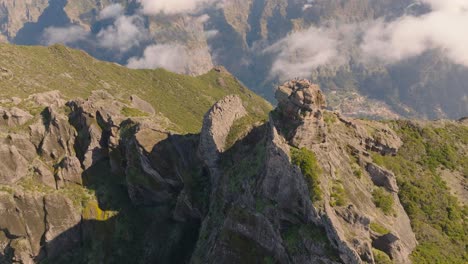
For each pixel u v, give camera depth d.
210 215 92.06
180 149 110.81
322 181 70.25
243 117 106.25
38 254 111.44
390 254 64.88
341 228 65.00
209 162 99.50
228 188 88.88
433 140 93.06
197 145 108.38
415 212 77.50
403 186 81.25
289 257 70.69
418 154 89.19
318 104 80.19
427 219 77.62
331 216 65.81
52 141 123.12
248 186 81.94
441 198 81.12
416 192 80.56
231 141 100.56
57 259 111.75
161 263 105.00
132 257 108.62
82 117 125.69
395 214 73.38
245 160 90.06
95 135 122.62
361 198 72.12
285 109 80.31
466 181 86.19
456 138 95.94
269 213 75.50
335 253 64.31
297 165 71.69
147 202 116.50
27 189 114.00
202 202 101.31
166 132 115.44
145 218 114.75
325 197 68.19
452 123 100.75
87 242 112.81
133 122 121.31
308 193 69.31
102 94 134.88
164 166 110.19
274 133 77.38
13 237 111.62
